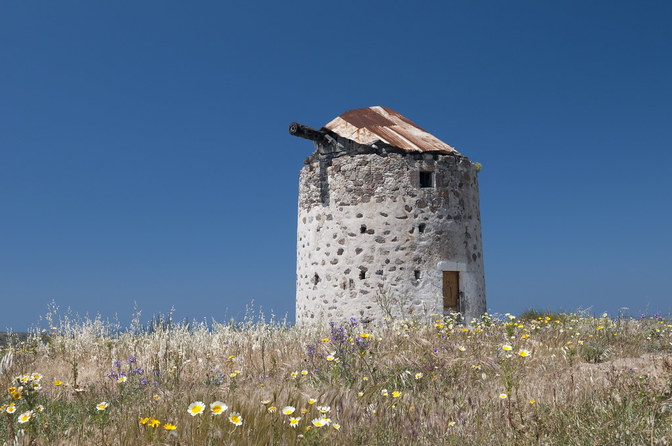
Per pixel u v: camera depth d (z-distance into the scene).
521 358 6.96
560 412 4.61
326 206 15.35
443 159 15.22
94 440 4.21
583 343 8.52
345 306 14.48
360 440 4.14
